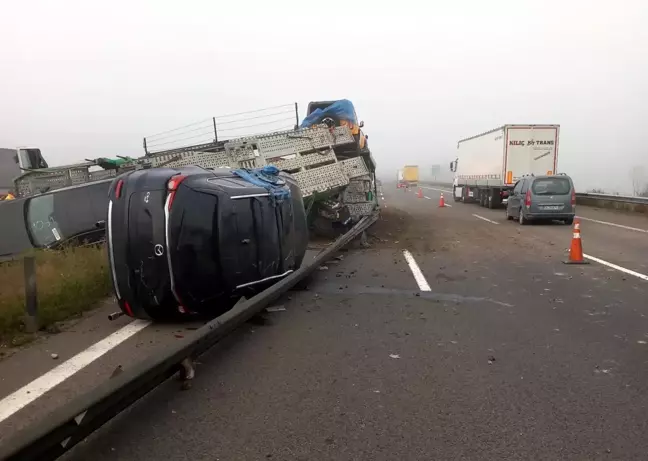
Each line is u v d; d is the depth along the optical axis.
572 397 4.13
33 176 16.22
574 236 10.39
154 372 3.85
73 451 3.40
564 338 5.61
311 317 6.51
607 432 3.57
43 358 5.16
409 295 7.67
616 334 5.75
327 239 14.11
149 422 3.78
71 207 11.09
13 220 10.61
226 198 6.09
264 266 6.54
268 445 3.45
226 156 12.62
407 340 5.59
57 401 4.18
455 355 5.11
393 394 4.22
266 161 12.75
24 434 2.73
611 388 4.29
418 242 13.73
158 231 5.79
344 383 4.46
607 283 8.41
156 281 5.88
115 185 6.08
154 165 12.66
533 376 4.57
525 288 8.10
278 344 5.50
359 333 5.85
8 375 4.72
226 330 5.08
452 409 3.94
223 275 6.01
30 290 5.89
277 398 4.17
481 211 25.39
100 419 3.33
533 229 16.84
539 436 3.53
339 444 3.45
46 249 9.97
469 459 3.26
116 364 4.99
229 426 3.71
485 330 5.92
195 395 4.24
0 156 22.31
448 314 6.61
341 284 8.45
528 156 25.05
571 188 17.94
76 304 6.80
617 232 15.59
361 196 14.78
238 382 4.50
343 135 13.90
